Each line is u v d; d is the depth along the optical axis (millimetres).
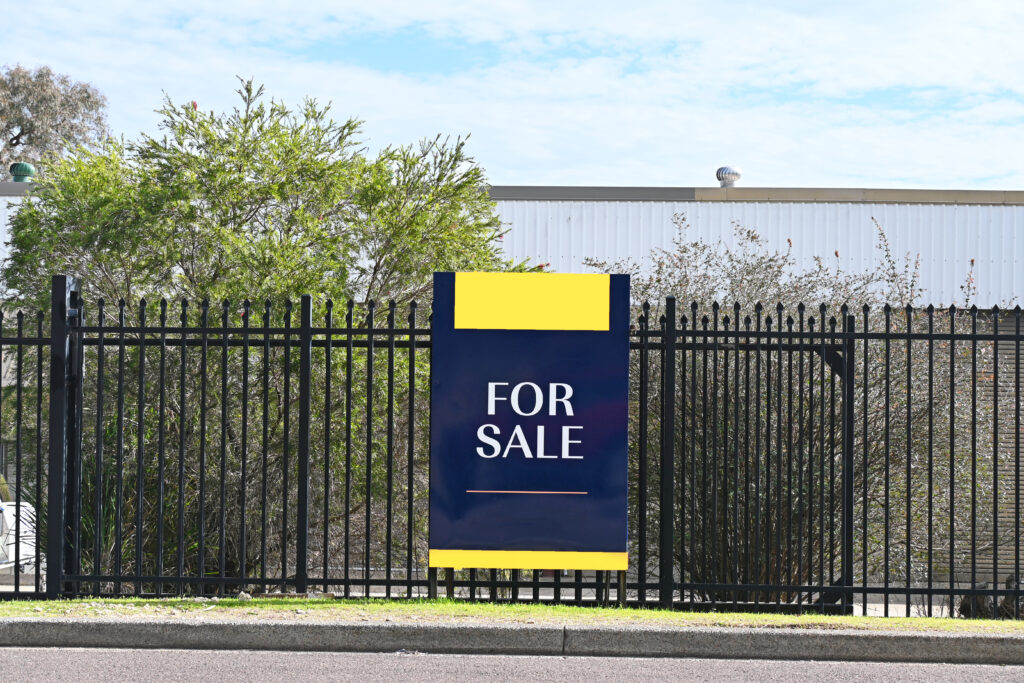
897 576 11766
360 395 10609
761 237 16672
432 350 7906
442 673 6133
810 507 8188
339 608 7422
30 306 11992
